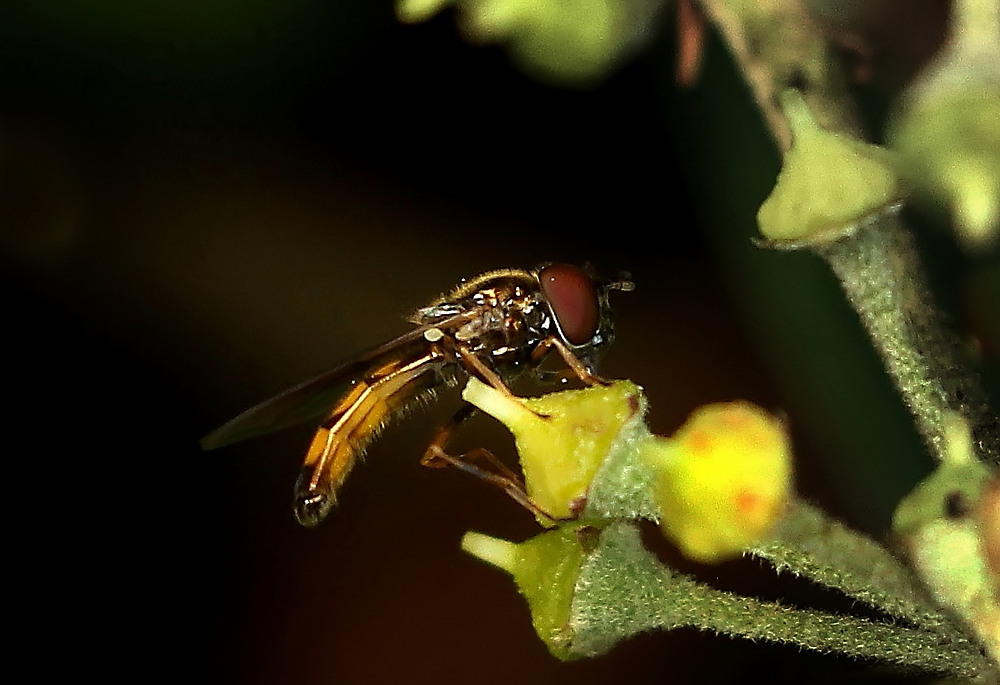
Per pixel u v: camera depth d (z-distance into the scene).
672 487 0.07
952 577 0.07
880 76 0.07
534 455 0.07
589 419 0.07
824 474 0.07
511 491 0.07
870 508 0.07
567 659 0.07
